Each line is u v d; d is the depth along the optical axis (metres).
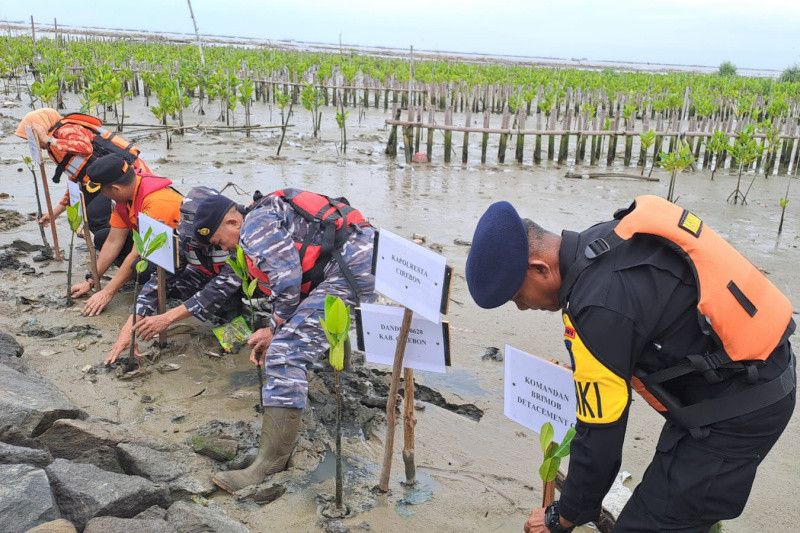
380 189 10.36
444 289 2.91
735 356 2.17
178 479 3.32
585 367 2.20
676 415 2.27
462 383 4.72
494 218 2.34
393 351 3.33
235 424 3.85
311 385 4.44
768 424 2.23
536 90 22.28
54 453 3.30
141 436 3.57
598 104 23.45
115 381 4.34
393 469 3.69
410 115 12.96
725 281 2.15
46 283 5.82
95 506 2.79
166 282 5.16
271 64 24.30
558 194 10.87
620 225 2.28
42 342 4.76
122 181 4.82
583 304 2.20
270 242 3.66
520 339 5.46
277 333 3.63
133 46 32.50
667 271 2.18
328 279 3.82
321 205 3.91
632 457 3.94
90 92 13.12
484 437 4.09
